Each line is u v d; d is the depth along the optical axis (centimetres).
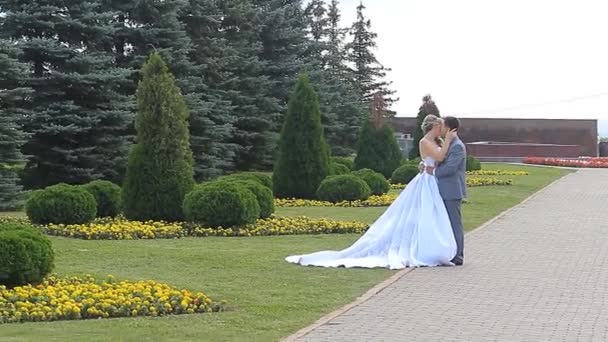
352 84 5409
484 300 958
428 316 869
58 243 1400
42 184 2739
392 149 3109
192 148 3238
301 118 2306
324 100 4291
